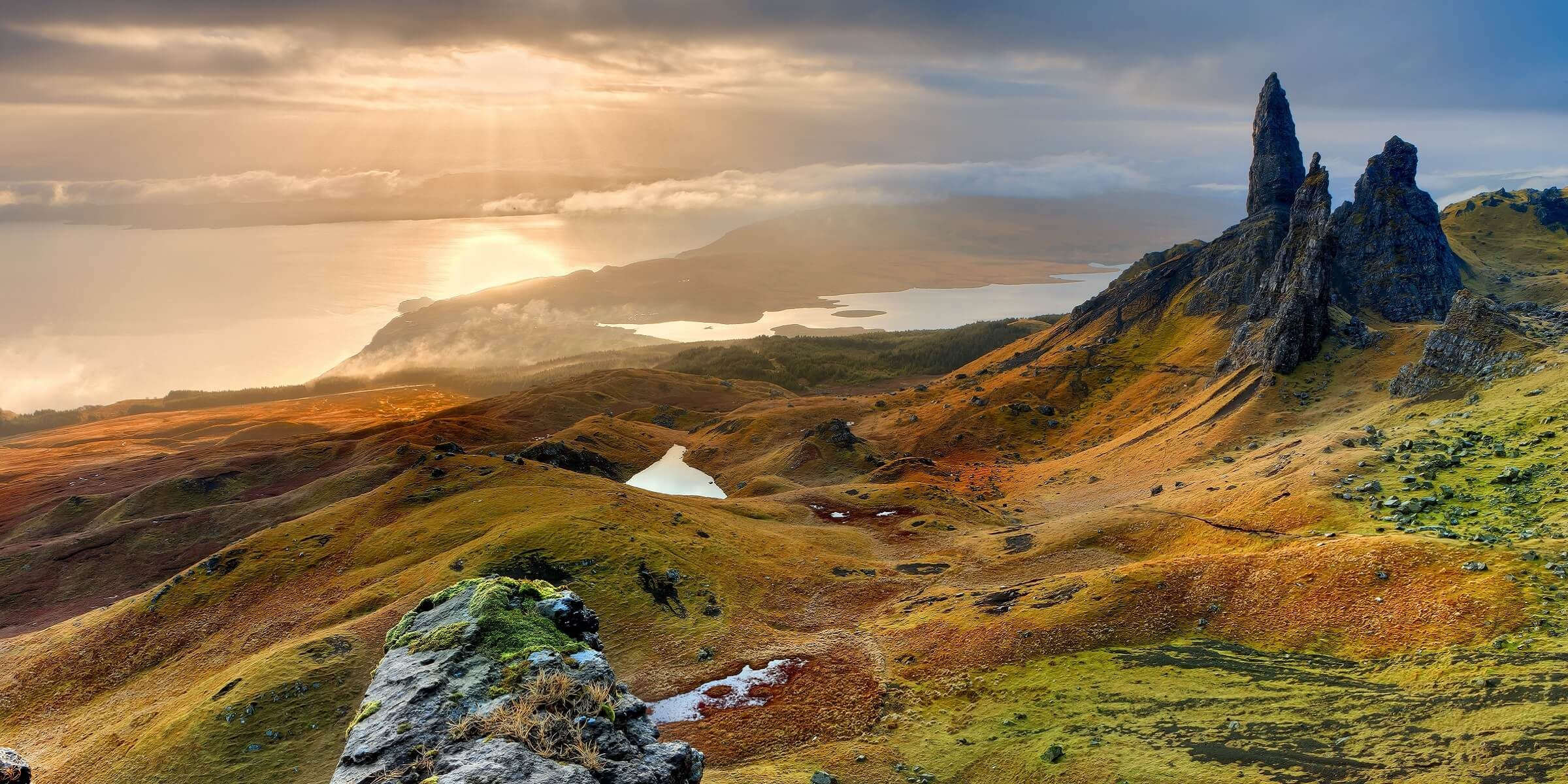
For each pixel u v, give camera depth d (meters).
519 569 113.50
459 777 15.87
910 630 97.19
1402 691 56.78
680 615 106.19
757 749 74.50
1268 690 63.59
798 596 116.88
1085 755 59.06
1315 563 81.69
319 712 86.38
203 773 78.88
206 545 184.88
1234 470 150.62
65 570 176.38
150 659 112.88
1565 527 73.81
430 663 20.16
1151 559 108.12
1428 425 124.50
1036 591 97.69
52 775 85.06
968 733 69.56
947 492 183.25
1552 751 41.78
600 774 16.64
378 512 148.25
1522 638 58.31
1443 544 75.62
